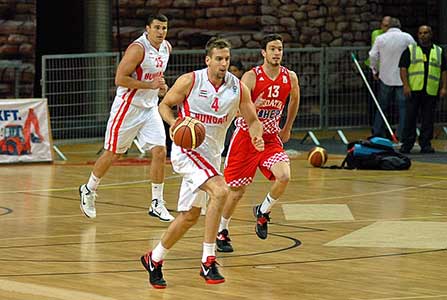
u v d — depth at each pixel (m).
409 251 13.30
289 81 13.87
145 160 23.08
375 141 21.91
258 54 29.08
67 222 15.53
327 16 31.33
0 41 27.91
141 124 15.74
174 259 12.77
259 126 11.86
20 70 28.00
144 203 17.38
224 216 13.27
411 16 33.41
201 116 11.66
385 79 24.97
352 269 12.19
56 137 25.47
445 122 29.56
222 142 11.88
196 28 31.09
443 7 32.75
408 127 24.38
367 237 14.27
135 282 11.45
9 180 20.17
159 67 15.88
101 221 15.62
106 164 15.72
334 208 16.77
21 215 16.17
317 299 10.69
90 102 25.78
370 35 32.25
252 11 30.23
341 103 28.22
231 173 13.55
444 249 13.45
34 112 22.70
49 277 11.67
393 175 20.89
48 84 24.97
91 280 11.53
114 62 26.16
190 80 11.63
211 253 11.42
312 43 31.11
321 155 21.95
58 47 33.03
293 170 21.56
